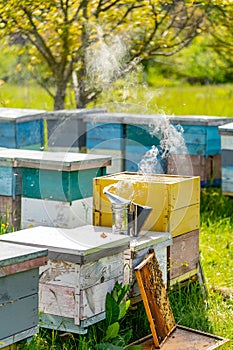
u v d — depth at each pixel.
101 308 9.02
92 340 8.94
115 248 9.11
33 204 12.20
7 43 23.08
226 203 17.50
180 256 10.75
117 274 9.27
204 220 16.14
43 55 22.12
